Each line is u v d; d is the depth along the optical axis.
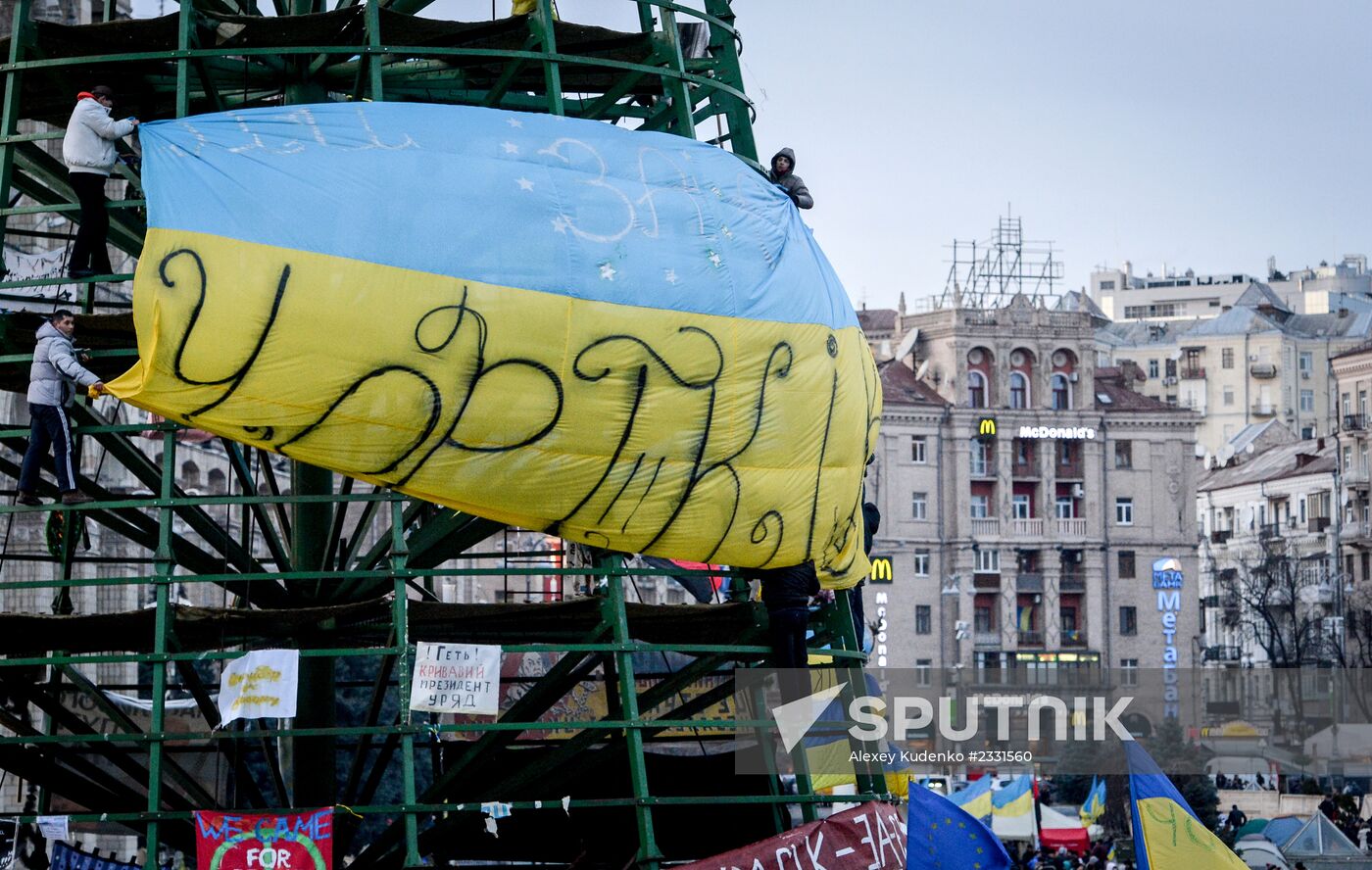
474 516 24.16
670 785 27.91
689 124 24.11
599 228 21.44
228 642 25.12
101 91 21.48
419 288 20.36
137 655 20.59
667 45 24.61
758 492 22.20
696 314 21.70
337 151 20.73
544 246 21.03
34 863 24.70
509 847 28.19
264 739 26.42
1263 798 76.94
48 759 25.14
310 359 19.98
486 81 25.92
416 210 20.61
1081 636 128.25
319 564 26.33
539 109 26.84
